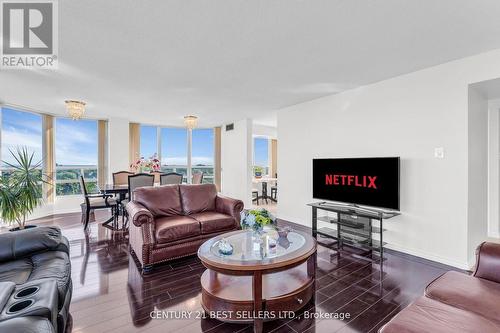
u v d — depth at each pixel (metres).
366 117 3.70
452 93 2.85
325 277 2.63
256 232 2.47
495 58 2.57
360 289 2.38
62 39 2.35
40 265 1.87
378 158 3.36
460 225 2.80
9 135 5.04
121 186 4.98
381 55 2.71
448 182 2.89
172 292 2.35
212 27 2.15
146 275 2.70
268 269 1.85
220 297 1.94
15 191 3.52
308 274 2.26
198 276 2.68
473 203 2.89
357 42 2.42
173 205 3.63
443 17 2.00
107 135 6.50
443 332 1.12
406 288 2.39
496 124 3.74
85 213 4.59
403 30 2.20
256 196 8.46
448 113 2.89
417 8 1.89
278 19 2.04
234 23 2.09
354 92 3.86
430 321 1.20
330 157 4.23
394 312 2.02
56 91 3.99
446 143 2.90
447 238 2.90
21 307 1.20
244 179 6.50
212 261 1.94
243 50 2.59
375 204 3.38
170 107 5.18
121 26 2.14
